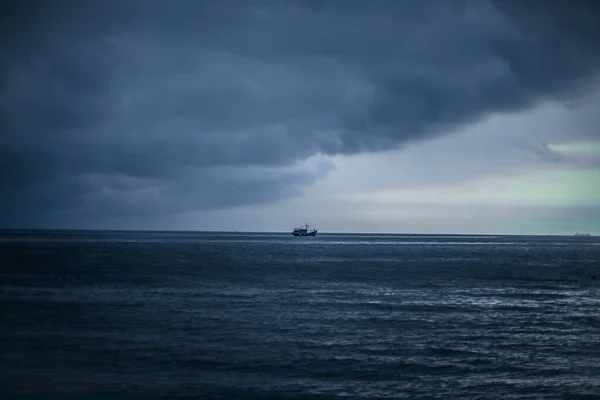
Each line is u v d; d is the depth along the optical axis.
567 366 32.94
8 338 38.72
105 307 53.47
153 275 87.50
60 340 38.31
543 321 47.56
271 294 65.25
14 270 93.25
